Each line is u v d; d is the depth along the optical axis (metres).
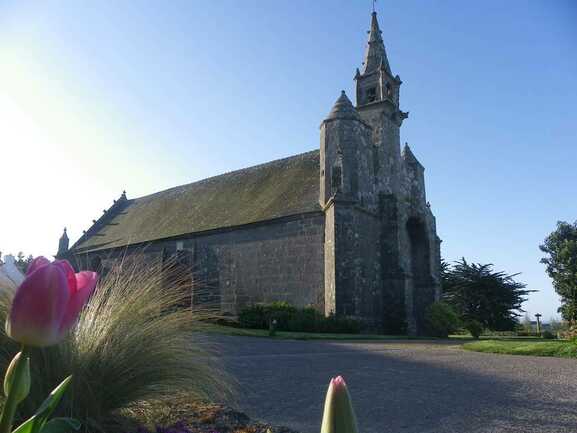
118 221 42.53
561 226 49.62
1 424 1.28
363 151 25.61
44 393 3.31
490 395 6.21
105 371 3.62
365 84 30.47
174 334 4.12
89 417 3.46
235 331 18.19
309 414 5.04
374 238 25.62
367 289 23.81
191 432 3.67
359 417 5.01
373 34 31.91
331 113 25.48
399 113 30.16
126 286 4.27
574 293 45.34
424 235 30.64
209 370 4.21
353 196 24.14
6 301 3.44
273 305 22.58
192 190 37.50
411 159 32.06
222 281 27.25
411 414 5.15
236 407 5.23
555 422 4.81
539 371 8.53
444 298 46.50
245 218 27.41
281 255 24.86
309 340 17.41
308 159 29.50
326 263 22.77
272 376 7.54
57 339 1.24
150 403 4.30
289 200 26.48
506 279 45.06
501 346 12.87
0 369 3.32
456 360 10.33
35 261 1.47
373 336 20.39
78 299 1.28
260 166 33.16
